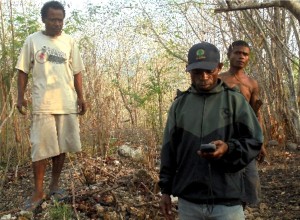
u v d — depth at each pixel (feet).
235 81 13.23
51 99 14.92
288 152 23.07
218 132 8.21
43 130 14.80
